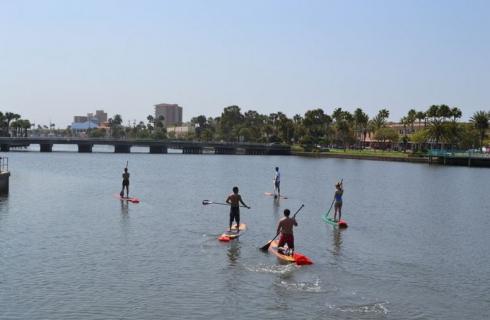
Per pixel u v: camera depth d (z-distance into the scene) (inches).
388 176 3403.1
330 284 745.6
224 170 3794.3
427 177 3351.4
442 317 629.0
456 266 874.8
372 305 662.5
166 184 2437.3
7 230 1093.8
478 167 4854.8
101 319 593.9
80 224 1193.4
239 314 619.2
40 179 2546.8
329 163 5265.8
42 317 595.5
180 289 705.6
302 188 2372.0
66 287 703.1
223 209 1502.2
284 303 660.7
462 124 6722.4
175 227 1174.3
